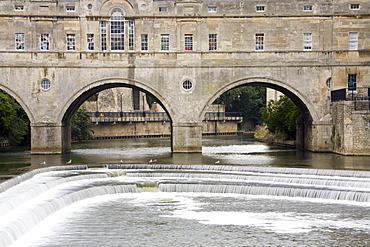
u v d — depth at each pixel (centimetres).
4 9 5616
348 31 5734
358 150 5281
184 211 3344
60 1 5675
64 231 2894
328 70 5731
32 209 3089
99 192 3778
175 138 5731
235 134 12525
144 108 13025
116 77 5700
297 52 5719
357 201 3525
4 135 7338
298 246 2680
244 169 4450
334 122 5622
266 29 5728
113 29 5741
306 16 5719
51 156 5506
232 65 5706
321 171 4178
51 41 5675
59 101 5656
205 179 4194
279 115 7688
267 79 5728
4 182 3475
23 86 5631
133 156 5641
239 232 2906
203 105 5719
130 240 2764
